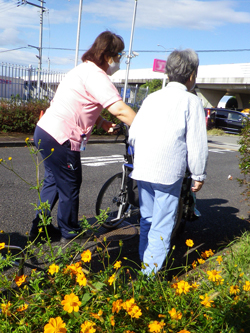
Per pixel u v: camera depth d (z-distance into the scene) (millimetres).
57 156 2684
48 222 1821
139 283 1794
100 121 3070
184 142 2145
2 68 13125
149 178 2117
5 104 10203
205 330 1580
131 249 3002
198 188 2266
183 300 1677
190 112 2092
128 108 2412
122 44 2605
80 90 2559
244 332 1622
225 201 5008
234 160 9531
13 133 9992
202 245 3252
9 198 4145
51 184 2971
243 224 3980
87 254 1551
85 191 4824
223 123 20203
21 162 6484
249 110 3471
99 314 1365
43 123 2707
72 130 2643
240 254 2523
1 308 1422
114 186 3389
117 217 3293
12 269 2383
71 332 1412
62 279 1629
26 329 1351
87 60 2619
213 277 1758
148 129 2156
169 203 2197
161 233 2234
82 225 1953
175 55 2174
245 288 1659
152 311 1607
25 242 2941
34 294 1526
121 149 9812
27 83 14125
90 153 8594
